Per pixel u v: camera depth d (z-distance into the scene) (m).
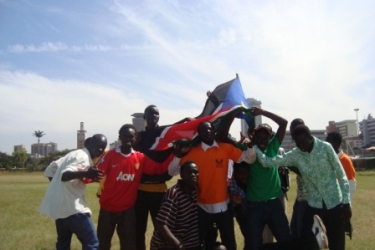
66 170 5.60
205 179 5.83
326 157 5.60
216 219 5.91
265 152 6.26
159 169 6.58
